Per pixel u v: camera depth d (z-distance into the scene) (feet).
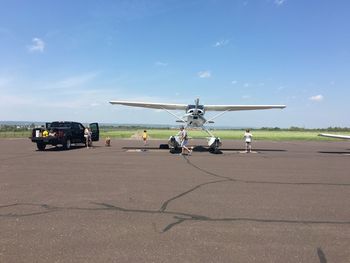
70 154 64.34
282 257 14.51
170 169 42.96
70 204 23.85
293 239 16.80
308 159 59.11
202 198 25.95
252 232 17.85
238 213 21.66
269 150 83.30
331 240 16.70
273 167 46.16
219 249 15.38
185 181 33.81
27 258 14.26
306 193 28.27
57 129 75.00
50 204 23.84
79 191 28.45
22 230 17.97
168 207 23.09
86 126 85.25
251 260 14.16
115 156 60.59
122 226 18.78
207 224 19.24
